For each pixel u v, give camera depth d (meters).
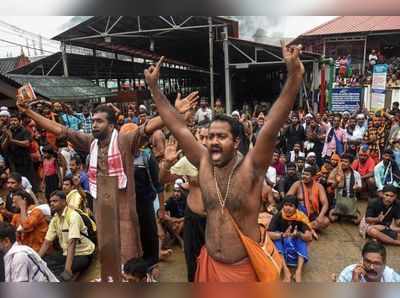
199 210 2.64
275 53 12.41
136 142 2.61
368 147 6.70
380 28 12.67
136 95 13.44
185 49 16.84
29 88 2.81
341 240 4.72
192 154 1.79
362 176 6.08
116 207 1.37
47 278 2.92
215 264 1.62
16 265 2.76
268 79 21.41
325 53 13.98
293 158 6.77
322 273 3.85
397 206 4.53
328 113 9.72
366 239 4.69
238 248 1.58
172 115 1.79
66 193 4.36
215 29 12.19
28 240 4.04
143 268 2.38
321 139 7.46
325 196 4.94
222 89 20.53
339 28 13.48
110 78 18.66
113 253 1.37
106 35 11.15
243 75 21.42
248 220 1.60
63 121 6.83
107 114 2.64
